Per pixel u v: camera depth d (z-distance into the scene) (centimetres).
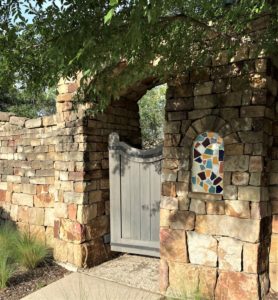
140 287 387
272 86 324
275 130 338
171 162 360
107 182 491
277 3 224
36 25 257
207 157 345
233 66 322
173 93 358
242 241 316
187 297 330
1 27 255
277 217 336
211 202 335
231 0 262
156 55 311
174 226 357
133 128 546
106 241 488
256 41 297
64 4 221
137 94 520
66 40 217
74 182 459
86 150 454
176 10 270
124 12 204
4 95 1230
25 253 458
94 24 214
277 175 335
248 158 313
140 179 442
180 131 356
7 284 405
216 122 333
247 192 313
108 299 356
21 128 573
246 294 313
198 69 337
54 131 520
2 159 609
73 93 459
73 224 457
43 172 539
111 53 228
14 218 586
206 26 276
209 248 336
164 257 363
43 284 406
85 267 450
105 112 486
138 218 446
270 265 338
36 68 306
